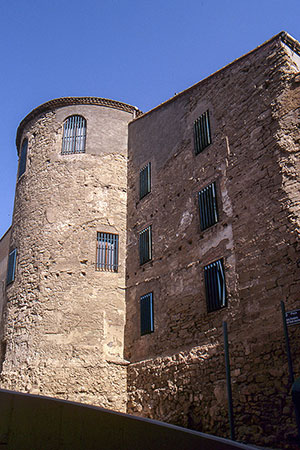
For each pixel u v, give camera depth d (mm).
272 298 12727
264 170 14148
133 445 7281
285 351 11859
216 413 13227
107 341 18000
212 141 16703
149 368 16438
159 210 18594
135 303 18328
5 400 9062
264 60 15383
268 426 11672
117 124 22109
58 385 16828
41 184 20719
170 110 19656
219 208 15523
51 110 22297
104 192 20531
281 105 14227
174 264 16891
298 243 12453
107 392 17031
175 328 15953
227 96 16578
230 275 14281
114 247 19812
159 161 19469
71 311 18109
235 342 13375
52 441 8180
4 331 19031
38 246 19406
